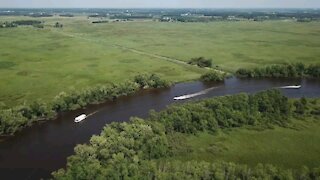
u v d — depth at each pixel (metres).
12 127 114.19
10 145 106.88
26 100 141.25
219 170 80.69
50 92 152.38
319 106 130.00
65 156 100.00
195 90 161.00
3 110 117.69
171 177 78.00
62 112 132.38
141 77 165.50
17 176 89.94
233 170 81.00
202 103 119.94
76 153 94.12
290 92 157.38
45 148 104.75
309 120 118.44
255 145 102.75
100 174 77.44
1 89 155.62
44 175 90.38
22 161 97.50
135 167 80.44
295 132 110.31
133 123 104.44
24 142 108.69
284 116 119.81
